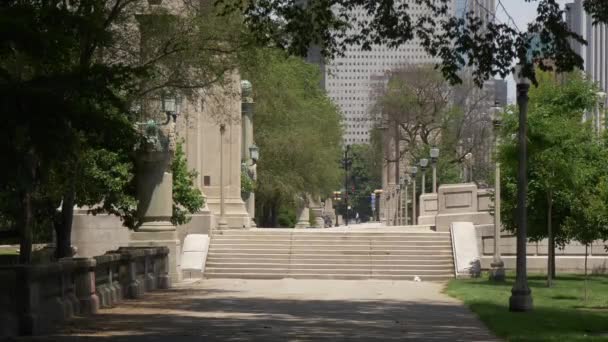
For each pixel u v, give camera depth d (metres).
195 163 43.38
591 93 35.97
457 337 16.67
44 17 14.68
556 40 18.81
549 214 32.44
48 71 16.17
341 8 21.50
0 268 16.45
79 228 37.22
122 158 30.06
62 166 19.22
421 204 52.41
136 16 25.27
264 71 27.81
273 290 30.41
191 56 26.08
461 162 82.88
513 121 32.28
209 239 40.34
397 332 17.50
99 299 22.55
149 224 32.44
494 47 19.20
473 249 40.22
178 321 19.34
